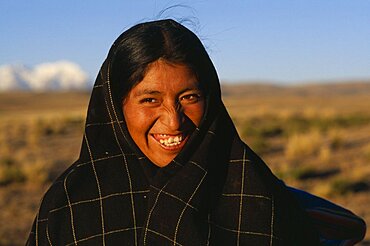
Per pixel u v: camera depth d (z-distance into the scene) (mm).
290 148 21297
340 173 17672
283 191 2217
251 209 2123
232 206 2129
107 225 2148
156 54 1983
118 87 2072
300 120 37219
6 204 14578
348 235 2504
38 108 100500
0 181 16953
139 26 2082
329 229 2486
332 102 84688
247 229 2123
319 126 31719
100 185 2170
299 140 22031
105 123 2158
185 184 2064
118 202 2152
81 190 2178
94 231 2150
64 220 2178
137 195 2156
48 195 2299
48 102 124500
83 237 2152
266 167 2203
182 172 2068
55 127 33781
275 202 2156
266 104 78750
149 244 2080
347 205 13625
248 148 2186
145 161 2125
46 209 2268
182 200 2062
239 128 30625
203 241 2061
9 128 35125
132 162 2164
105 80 2100
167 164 2098
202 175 2070
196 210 2072
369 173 16516
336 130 26297
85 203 2166
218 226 2117
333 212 2488
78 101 128250
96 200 2164
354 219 2510
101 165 2172
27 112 83000
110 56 2092
